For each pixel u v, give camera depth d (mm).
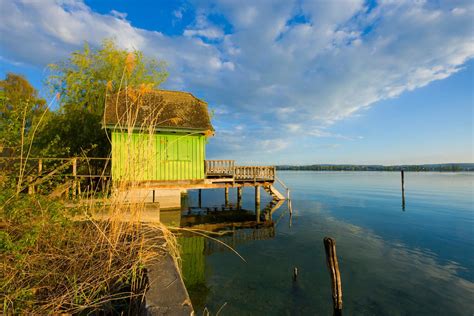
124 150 4043
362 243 10352
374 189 33688
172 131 13141
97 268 3223
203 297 5922
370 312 5461
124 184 3918
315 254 8945
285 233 11773
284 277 7020
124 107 12172
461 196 25625
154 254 3510
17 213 3451
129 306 2883
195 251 9055
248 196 26641
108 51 16094
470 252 9328
